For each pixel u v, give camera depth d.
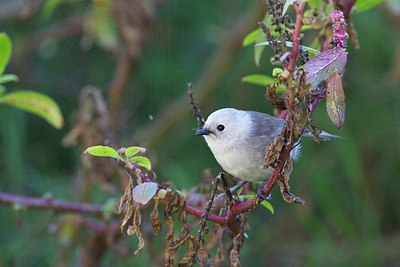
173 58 12.51
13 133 11.57
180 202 5.38
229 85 12.38
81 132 8.96
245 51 12.21
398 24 10.98
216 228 6.05
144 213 9.03
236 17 12.84
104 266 10.30
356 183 11.48
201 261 5.45
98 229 9.26
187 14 12.68
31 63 12.84
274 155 5.10
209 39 12.20
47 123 12.44
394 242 11.41
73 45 12.89
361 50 12.29
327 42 6.53
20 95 7.74
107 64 12.86
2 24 12.70
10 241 11.00
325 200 11.52
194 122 11.70
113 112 10.49
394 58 12.05
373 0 7.00
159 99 12.38
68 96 12.77
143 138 11.56
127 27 10.06
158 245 9.74
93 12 10.22
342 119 4.92
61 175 12.06
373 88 12.15
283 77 4.81
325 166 11.70
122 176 8.32
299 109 4.87
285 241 11.52
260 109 12.20
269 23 6.16
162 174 11.16
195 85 12.15
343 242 11.47
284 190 5.18
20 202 8.23
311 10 6.62
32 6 10.55
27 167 11.96
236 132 7.17
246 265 11.23
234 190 7.07
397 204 11.92
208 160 11.73
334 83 4.90
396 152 11.79
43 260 10.92
